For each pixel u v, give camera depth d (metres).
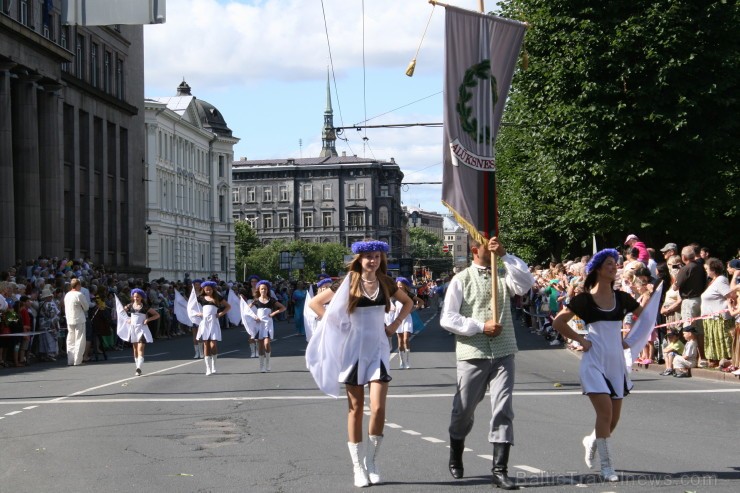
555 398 16.80
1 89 42.34
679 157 34.75
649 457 10.77
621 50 33.72
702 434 12.48
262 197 181.25
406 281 24.14
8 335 27.27
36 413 16.11
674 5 33.22
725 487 9.05
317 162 184.25
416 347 33.19
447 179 10.80
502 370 9.36
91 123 56.75
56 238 48.19
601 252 9.55
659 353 22.80
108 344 34.53
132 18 19.16
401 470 10.23
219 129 118.38
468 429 9.63
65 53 47.62
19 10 45.19
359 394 9.58
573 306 9.55
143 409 16.23
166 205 99.38
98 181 58.31
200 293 23.59
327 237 179.00
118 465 10.89
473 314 9.48
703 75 33.91
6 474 10.49
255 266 149.50
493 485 9.25
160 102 101.00
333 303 9.65
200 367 25.67
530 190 56.78
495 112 10.98
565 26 34.91
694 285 20.73
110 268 58.72
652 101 33.66
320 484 9.58
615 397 9.61
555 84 34.84
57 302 31.45
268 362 23.67
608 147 34.06
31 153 45.31
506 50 11.06
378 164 180.25
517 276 9.34
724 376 19.45
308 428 13.56
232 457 11.24
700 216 34.66
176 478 10.04
